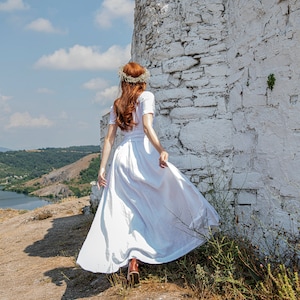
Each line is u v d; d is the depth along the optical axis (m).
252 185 4.71
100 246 3.76
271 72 4.34
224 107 5.25
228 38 5.27
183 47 5.53
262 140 4.52
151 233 3.86
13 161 134.38
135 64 4.13
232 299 3.39
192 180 5.32
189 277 3.78
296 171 3.95
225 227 4.73
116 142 8.16
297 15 3.96
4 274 5.30
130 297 3.56
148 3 5.99
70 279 4.57
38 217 10.66
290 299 3.03
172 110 5.57
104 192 4.03
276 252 4.01
